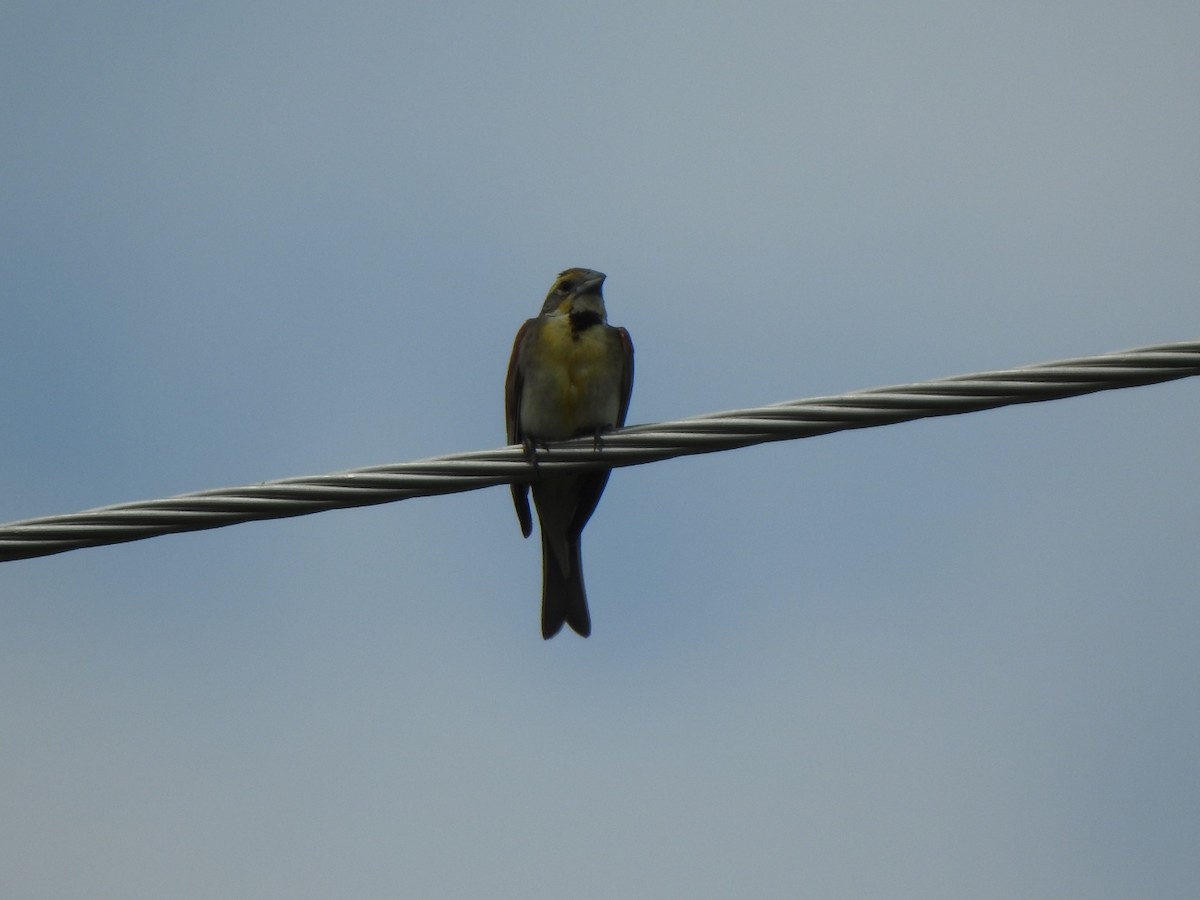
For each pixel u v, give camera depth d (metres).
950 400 10.17
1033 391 10.07
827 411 10.40
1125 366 9.96
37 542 10.07
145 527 10.14
